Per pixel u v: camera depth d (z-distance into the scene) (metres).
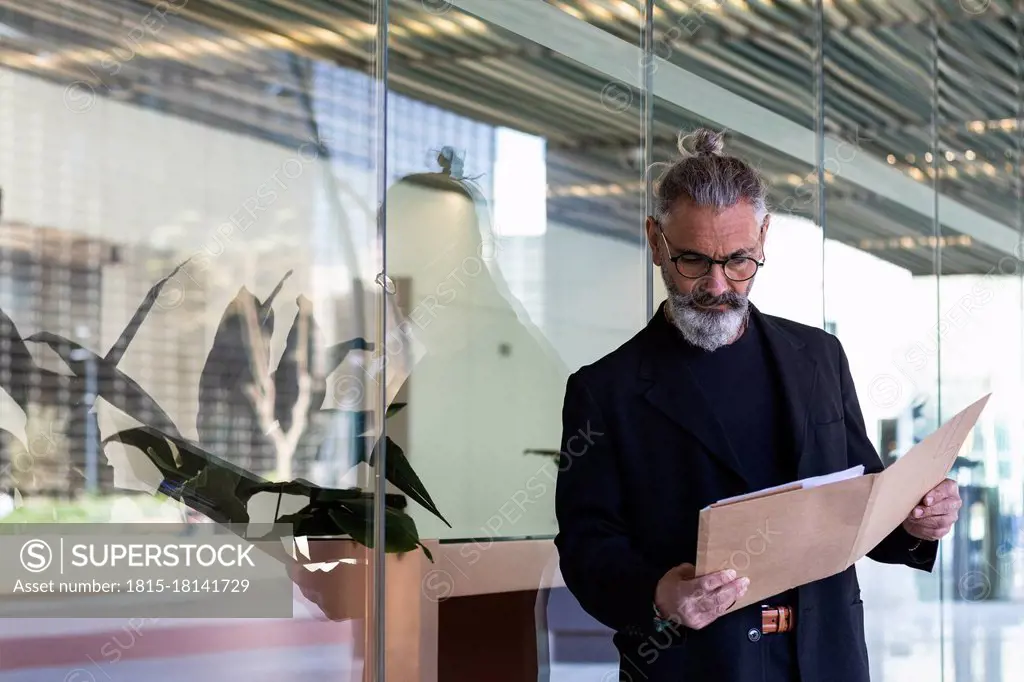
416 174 2.46
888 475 1.26
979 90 3.87
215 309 1.88
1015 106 3.84
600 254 2.93
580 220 2.88
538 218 2.77
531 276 2.73
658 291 3.04
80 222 1.72
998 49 3.83
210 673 1.64
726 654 1.41
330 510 1.87
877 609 3.89
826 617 1.46
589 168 2.95
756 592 1.31
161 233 1.84
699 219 1.46
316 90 2.14
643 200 3.06
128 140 1.81
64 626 1.51
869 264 3.89
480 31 2.65
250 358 1.92
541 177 2.79
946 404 3.95
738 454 1.49
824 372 1.58
